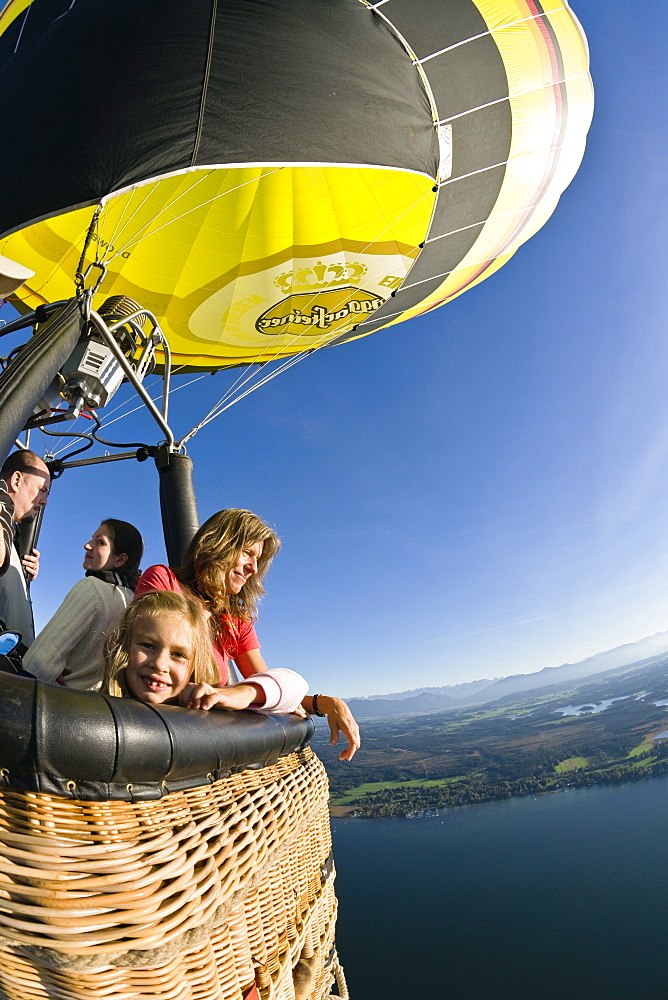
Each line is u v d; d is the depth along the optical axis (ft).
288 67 12.50
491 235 23.91
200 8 12.31
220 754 3.74
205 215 22.31
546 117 19.77
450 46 16.02
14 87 11.97
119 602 7.16
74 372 9.59
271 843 4.41
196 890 3.23
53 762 2.74
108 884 2.84
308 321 25.73
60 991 2.84
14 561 7.86
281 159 11.50
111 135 10.82
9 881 2.75
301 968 5.64
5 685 2.72
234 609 7.06
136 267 22.40
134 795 3.10
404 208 22.81
